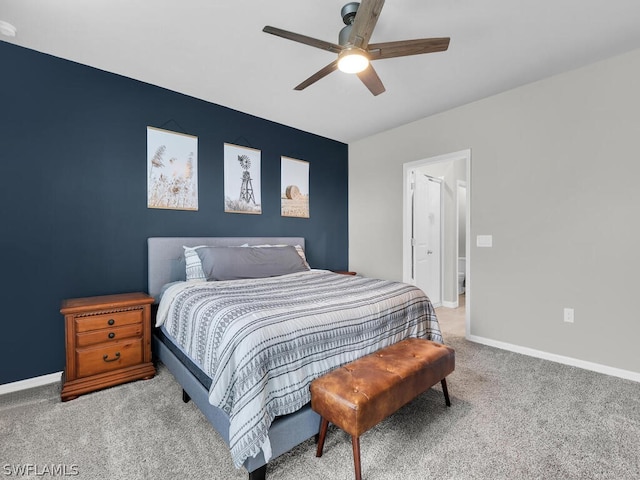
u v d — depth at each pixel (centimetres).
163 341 247
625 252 237
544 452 153
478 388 220
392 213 409
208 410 159
